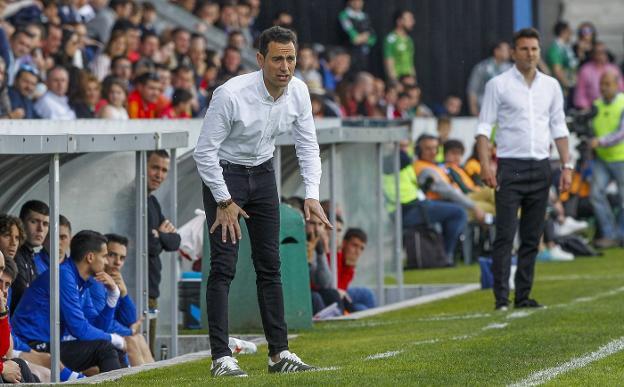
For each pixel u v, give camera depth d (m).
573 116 57.16
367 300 39.94
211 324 23.08
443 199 51.38
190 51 52.22
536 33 33.94
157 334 33.59
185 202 36.47
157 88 44.38
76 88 41.69
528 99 34.06
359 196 40.91
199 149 22.83
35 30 43.34
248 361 26.47
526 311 33.19
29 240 27.81
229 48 53.62
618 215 57.50
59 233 27.34
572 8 86.31
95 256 27.58
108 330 28.19
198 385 21.53
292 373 22.72
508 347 26.08
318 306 36.59
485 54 73.50
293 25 65.94
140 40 50.12
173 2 59.66
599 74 68.44
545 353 25.14
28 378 24.64
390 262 42.00
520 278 34.72
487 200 52.16
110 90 41.84
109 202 29.14
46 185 28.58
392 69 66.62
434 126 59.31
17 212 28.91
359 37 65.69
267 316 23.52
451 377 22.14
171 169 30.72
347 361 25.09
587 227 60.28
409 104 61.56
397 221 41.50
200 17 59.59
